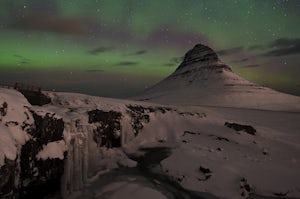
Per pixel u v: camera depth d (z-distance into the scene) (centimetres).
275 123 5328
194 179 2386
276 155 3181
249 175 2494
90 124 2766
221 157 2911
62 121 2030
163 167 2692
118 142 3256
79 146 2273
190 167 2598
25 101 1888
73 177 2128
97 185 2209
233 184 2288
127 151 3250
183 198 2080
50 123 1872
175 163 2731
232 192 2186
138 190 2100
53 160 1798
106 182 2283
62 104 3069
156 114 4172
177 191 2203
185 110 4769
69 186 2019
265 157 3081
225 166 2608
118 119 3278
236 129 4084
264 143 3591
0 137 1327
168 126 4038
